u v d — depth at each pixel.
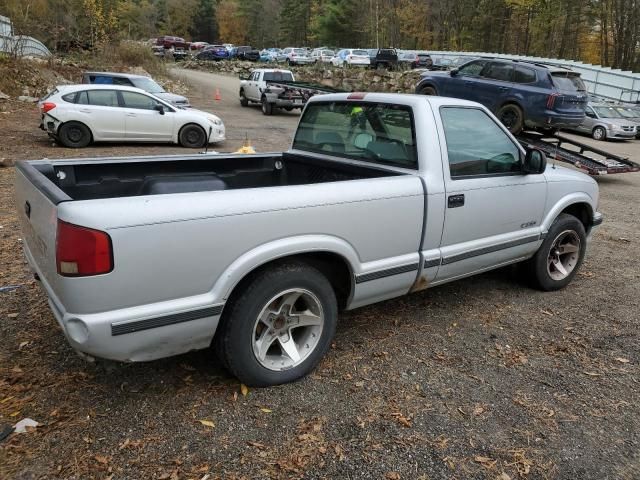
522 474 2.54
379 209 3.28
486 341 3.83
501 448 2.71
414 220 3.49
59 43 29.77
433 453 2.64
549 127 13.36
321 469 2.50
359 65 36.62
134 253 2.44
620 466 2.62
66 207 2.38
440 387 3.21
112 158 3.85
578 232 4.84
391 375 3.32
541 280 4.72
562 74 13.44
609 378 3.42
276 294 2.94
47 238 2.61
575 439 2.80
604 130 19.84
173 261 2.54
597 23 43.56
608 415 3.02
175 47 57.53
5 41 21.89
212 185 3.95
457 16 53.34
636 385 3.35
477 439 2.76
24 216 3.19
